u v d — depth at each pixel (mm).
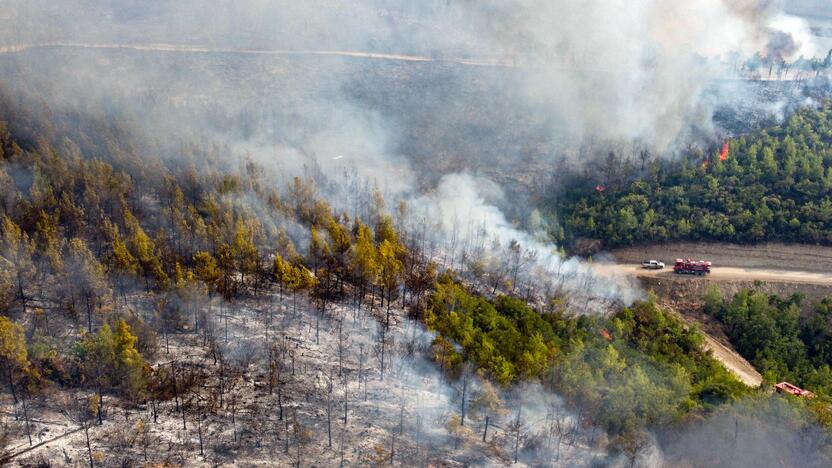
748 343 135625
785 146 180125
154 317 102188
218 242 117500
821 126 187375
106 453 78000
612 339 118875
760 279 153750
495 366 96500
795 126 187875
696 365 116188
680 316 144000
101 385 87562
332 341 104938
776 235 162500
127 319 97562
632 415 91062
